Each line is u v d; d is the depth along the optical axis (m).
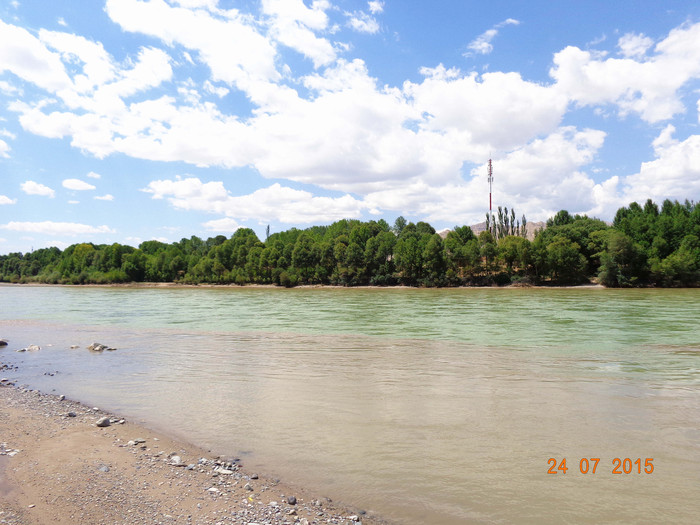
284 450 11.17
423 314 51.53
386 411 14.40
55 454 10.73
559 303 65.19
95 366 22.19
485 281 120.38
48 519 7.76
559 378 19.20
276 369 21.30
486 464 10.32
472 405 15.04
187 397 16.25
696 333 33.78
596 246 124.56
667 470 9.98
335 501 8.59
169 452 11.02
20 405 15.15
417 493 8.95
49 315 52.97
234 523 7.64
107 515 7.91
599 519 7.96
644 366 21.83
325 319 46.88
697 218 117.38
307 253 147.12
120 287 166.38
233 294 108.62
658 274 105.56
